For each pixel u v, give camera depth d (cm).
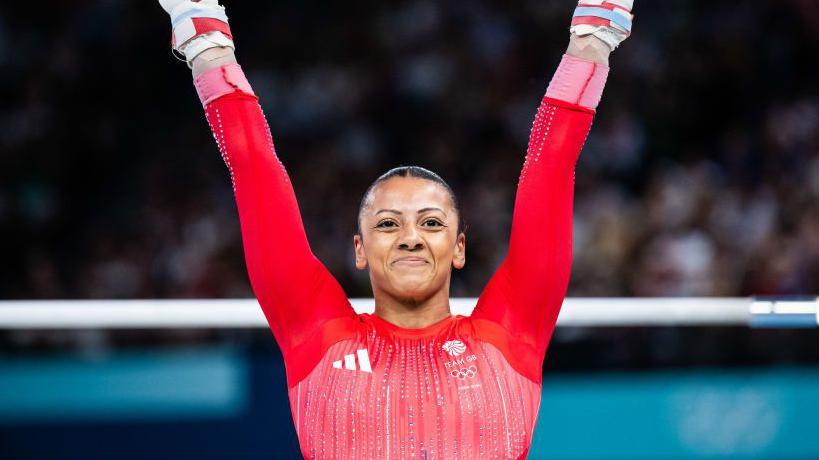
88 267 2266
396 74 2609
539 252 722
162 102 2625
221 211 2353
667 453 1593
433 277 727
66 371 1552
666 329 1786
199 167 2489
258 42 2666
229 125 731
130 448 1548
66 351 1783
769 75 2672
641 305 1087
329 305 737
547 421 1591
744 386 1617
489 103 2575
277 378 1570
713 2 2720
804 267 2195
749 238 2256
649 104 2591
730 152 2536
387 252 725
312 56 2648
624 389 1605
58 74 2584
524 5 2683
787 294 2158
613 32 737
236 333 1859
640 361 1716
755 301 989
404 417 684
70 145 2528
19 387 1544
